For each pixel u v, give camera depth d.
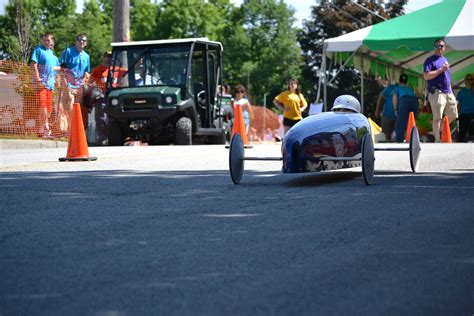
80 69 21.81
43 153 16.52
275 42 108.75
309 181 10.08
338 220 6.70
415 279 4.56
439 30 23.62
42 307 3.98
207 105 23.36
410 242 5.66
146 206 7.69
